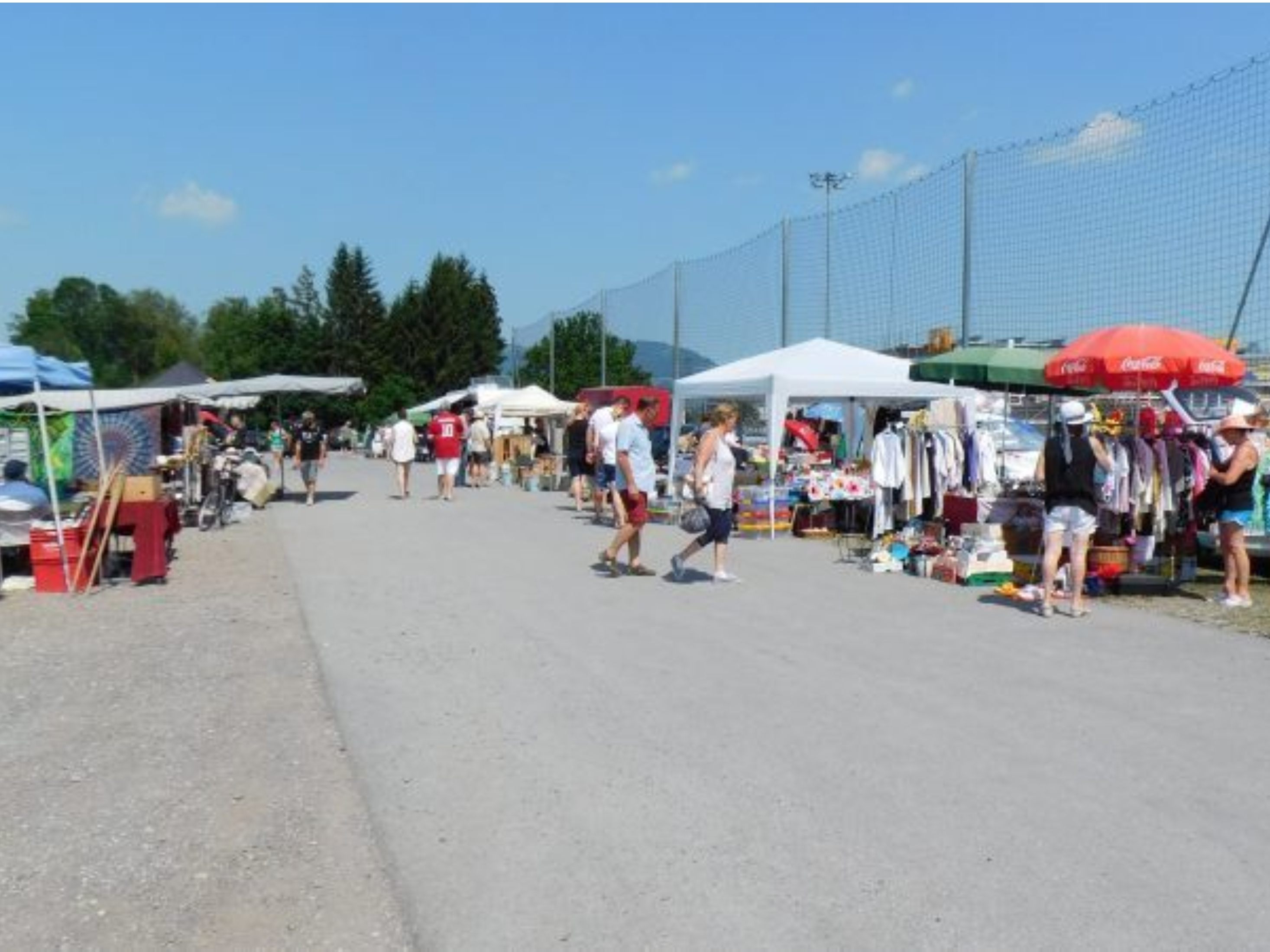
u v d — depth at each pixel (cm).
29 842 470
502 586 1120
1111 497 1077
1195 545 1138
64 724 646
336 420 8438
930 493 1295
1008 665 754
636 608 988
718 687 700
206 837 474
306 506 2219
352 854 454
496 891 412
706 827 468
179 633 905
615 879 420
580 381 4575
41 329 10856
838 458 2142
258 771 558
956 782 517
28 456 1719
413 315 9125
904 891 403
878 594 1066
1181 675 722
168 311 11750
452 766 555
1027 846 443
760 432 2516
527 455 3120
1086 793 500
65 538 1135
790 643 834
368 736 608
